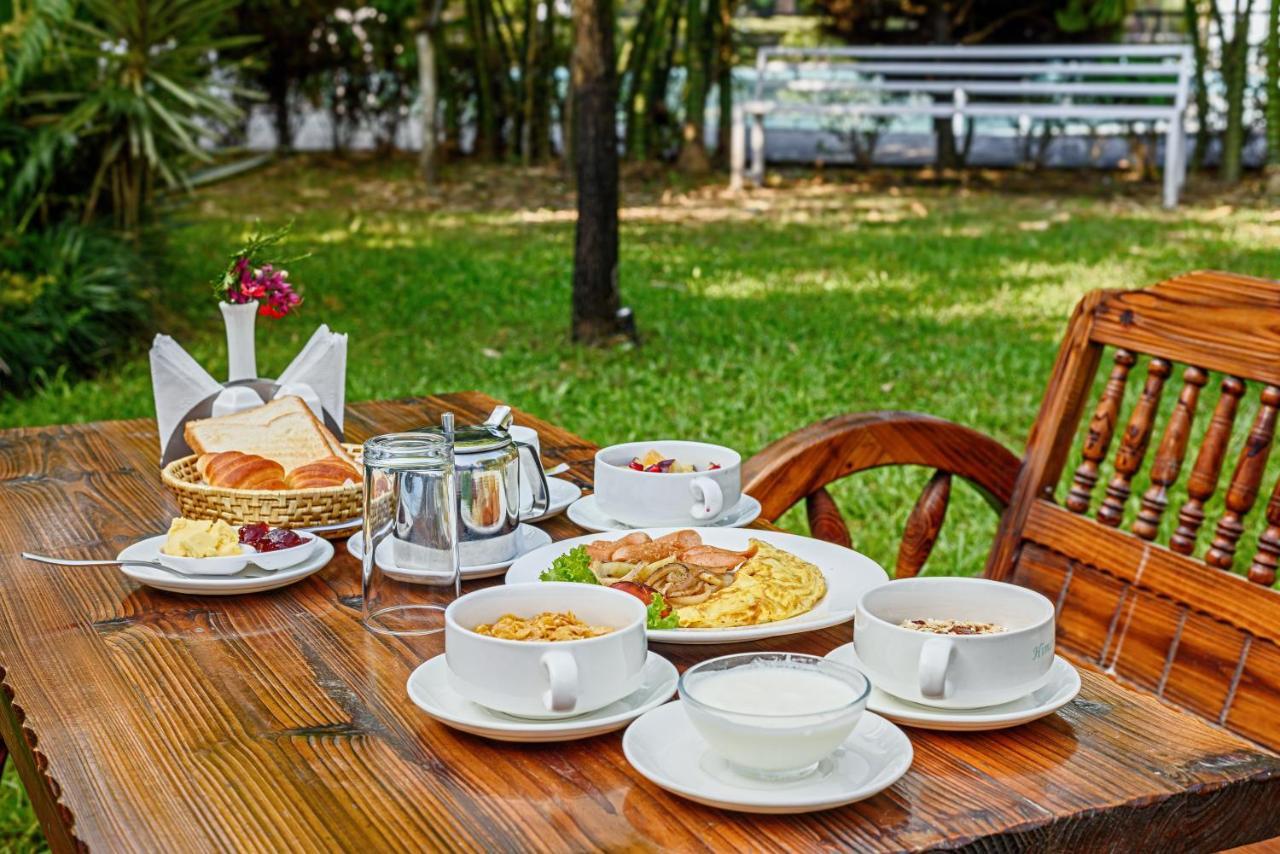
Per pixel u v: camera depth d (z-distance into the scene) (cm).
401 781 119
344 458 198
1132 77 1459
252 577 169
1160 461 203
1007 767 121
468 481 170
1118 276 873
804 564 163
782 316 768
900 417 221
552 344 711
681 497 179
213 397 211
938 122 1496
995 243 1014
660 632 144
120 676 143
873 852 107
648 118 1504
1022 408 574
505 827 111
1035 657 128
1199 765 121
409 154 1589
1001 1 1536
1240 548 416
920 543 227
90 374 663
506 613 135
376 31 1500
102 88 679
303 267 909
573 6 686
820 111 1361
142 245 737
